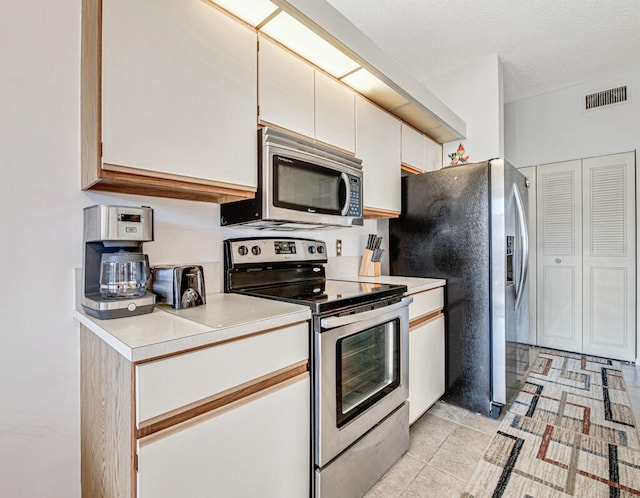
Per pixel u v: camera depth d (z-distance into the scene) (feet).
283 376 3.87
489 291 6.97
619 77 10.34
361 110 6.68
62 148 3.97
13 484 3.69
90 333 3.72
